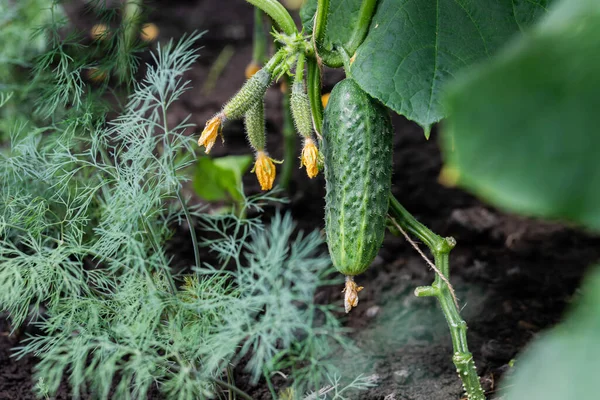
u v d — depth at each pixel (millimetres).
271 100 1485
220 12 1858
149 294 800
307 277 839
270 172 849
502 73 584
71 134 919
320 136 839
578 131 583
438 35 832
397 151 1340
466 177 602
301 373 919
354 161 805
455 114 599
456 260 1106
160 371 838
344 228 809
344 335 1000
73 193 969
